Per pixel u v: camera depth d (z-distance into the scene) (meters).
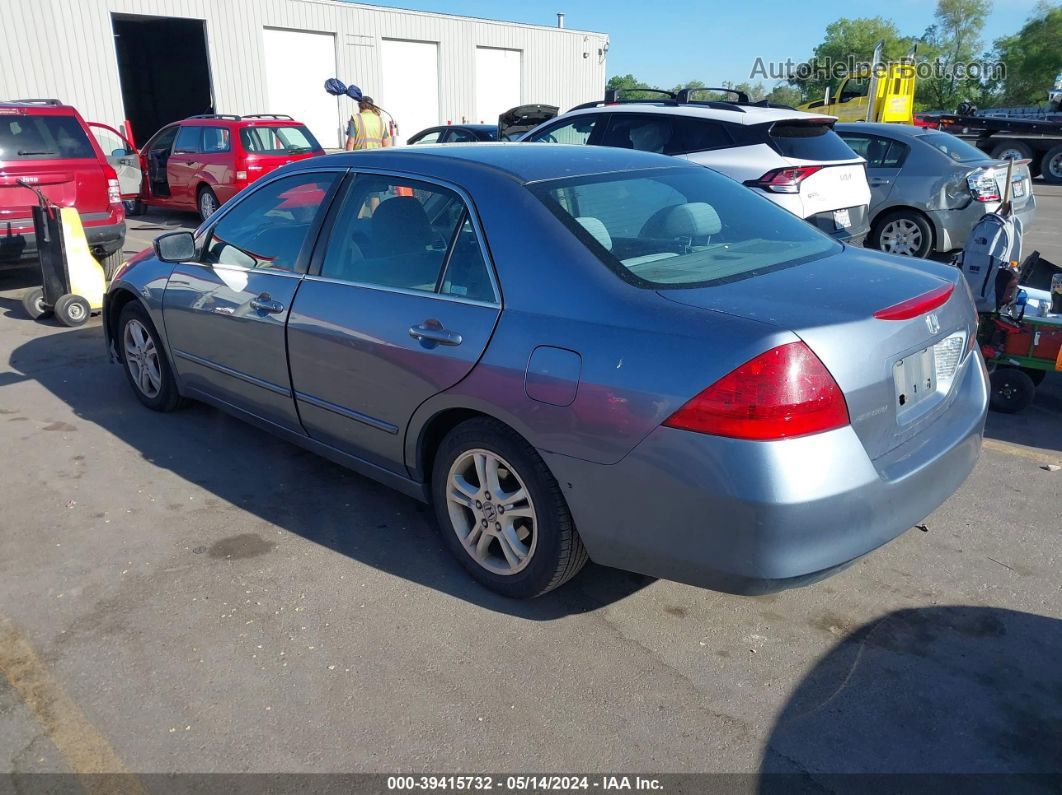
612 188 3.25
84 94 19.38
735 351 2.36
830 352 2.38
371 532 3.65
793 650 2.86
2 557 3.42
